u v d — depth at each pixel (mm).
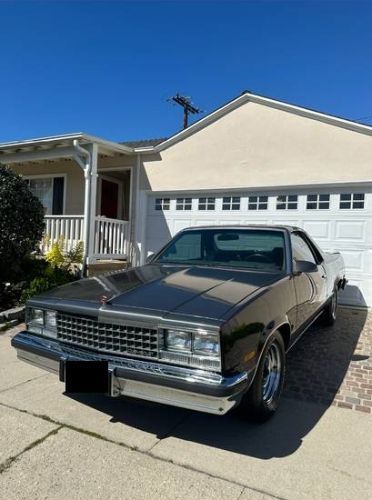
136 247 10312
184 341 2592
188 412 3305
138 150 10086
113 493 2283
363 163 7738
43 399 3475
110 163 10711
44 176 12156
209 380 2471
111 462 2578
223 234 4516
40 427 3004
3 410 3258
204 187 9359
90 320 2947
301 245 4695
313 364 4562
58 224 10133
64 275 7938
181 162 9680
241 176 8930
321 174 8109
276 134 8555
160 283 3365
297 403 3533
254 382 2922
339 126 7926
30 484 2348
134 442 2828
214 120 9258
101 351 2883
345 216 7992
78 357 2926
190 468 2531
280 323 3248
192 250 4555
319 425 3129
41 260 8328
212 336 2510
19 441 2809
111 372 2713
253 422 3119
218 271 3838
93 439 2855
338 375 4223
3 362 4332
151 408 3359
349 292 7980
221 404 2457
